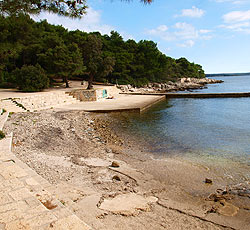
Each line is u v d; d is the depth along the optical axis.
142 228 4.66
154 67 69.00
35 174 6.36
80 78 53.38
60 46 33.62
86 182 7.00
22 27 24.09
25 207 3.95
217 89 65.50
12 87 32.88
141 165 8.98
